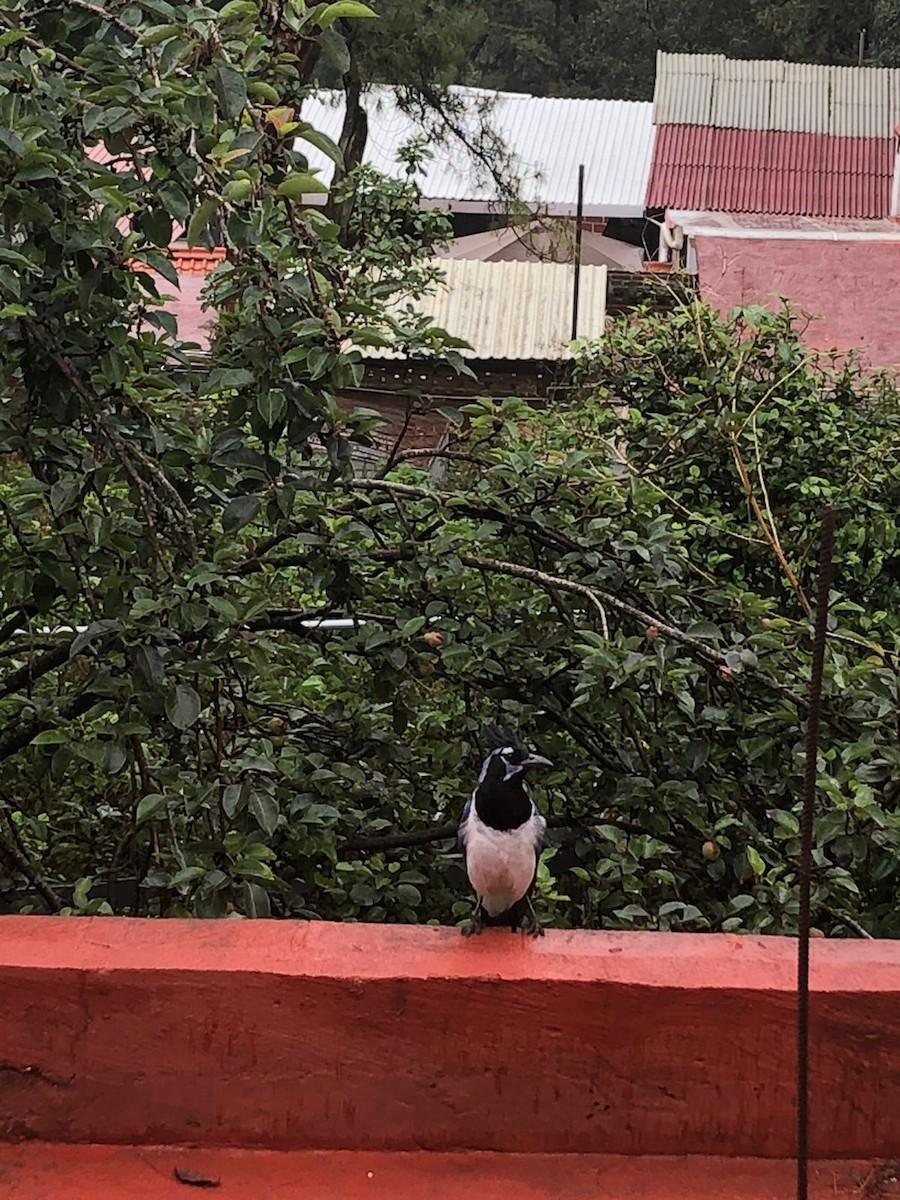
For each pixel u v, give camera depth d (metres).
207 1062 2.24
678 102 23.34
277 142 3.45
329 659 4.34
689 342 7.60
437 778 4.54
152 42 3.04
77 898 3.10
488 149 17.36
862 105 23.41
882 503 7.38
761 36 31.34
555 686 4.35
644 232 22.50
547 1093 2.26
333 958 2.28
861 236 14.48
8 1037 2.23
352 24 14.91
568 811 4.32
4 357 3.43
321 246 3.54
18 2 3.21
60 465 3.71
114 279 3.33
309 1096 2.25
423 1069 2.25
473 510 4.29
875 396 9.21
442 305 16.50
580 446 6.34
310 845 3.61
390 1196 2.17
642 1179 2.23
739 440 6.50
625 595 4.25
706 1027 2.24
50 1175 2.19
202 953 2.27
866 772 3.39
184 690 3.12
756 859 3.34
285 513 3.53
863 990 2.23
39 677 4.16
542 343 15.76
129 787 4.38
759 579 7.06
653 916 3.67
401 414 10.57
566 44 32.75
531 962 2.28
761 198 21.42
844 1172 2.25
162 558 3.52
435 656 4.14
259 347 3.30
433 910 4.31
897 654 4.23
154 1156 2.24
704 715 3.79
